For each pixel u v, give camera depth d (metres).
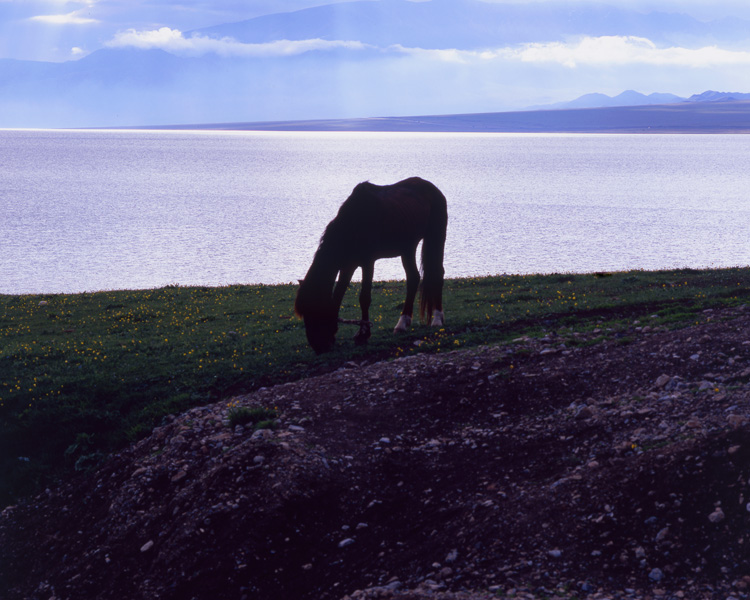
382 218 12.66
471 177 177.00
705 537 5.78
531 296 18.48
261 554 7.14
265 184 158.38
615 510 6.40
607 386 9.45
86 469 10.36
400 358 12.25
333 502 7.82
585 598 5.48
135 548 8.01
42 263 60.78
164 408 11.72
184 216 99.62
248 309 19.64
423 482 8.03
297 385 11.28
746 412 7.14
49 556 8.67
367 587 6.46
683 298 15.70
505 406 9.51
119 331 17.83
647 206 110.00
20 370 14.15
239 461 8.41
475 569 6.22
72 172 193.88
